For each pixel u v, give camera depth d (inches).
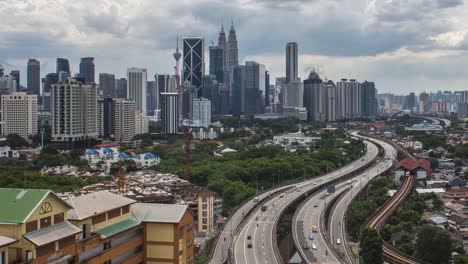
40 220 6048.2
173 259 7504.9
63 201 6373.0
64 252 6127.0
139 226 7485.2
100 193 7445.9
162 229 7544.3
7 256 5551.2
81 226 6609.3
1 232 5812.0
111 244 6963.6
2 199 6107.3
